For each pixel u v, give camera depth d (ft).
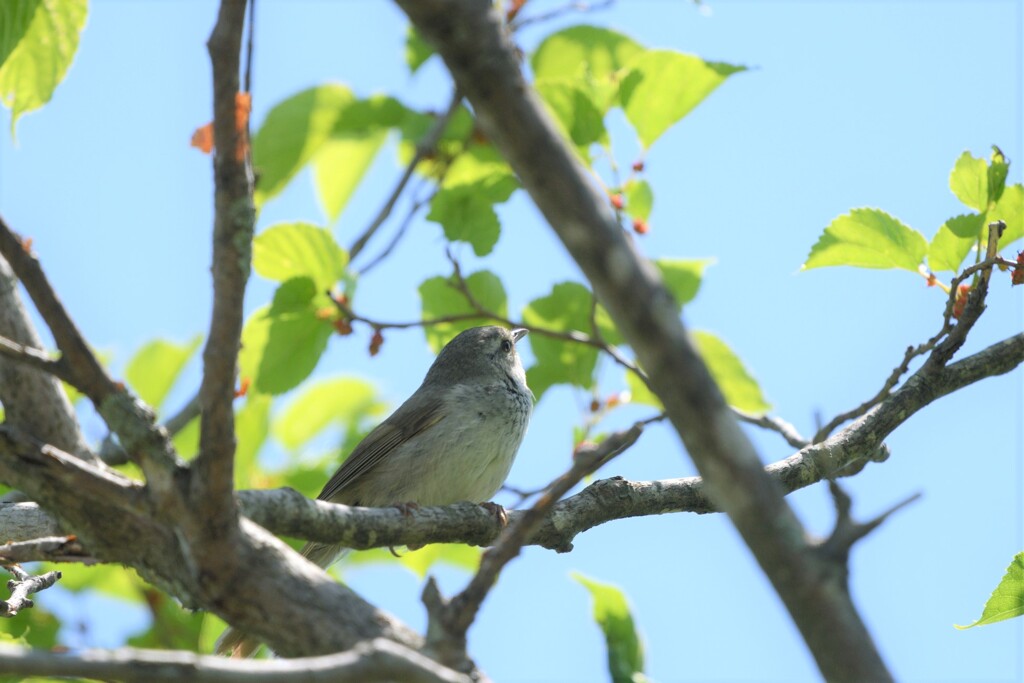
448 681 18.31
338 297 38.75
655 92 41.91
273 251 37.91
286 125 46.85
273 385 38.52
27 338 26.30
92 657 17.10
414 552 44.96
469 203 41.06
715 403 17.17
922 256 36.96
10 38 31.42
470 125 48.44
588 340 38.65
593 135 41.19
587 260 17.15
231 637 31.91
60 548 25.14
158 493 22.12
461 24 16.66
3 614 28.60
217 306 20.92
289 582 22.66
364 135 47.60
